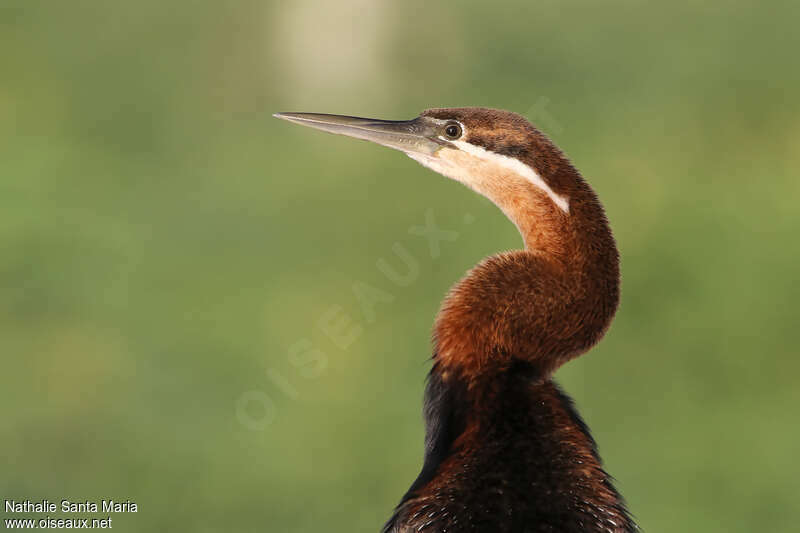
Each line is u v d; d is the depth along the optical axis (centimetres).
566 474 627
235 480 1308
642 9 2348
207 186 2014
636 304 1550
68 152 2070
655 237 1691
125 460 1349
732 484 1248
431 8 2358
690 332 1491
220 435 1371
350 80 2323
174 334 1552
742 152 1992
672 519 1213
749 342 1471
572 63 2253
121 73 2369
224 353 1512
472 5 2353
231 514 1262
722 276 1586
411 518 632
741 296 1548
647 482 1262
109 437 1375
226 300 1636
